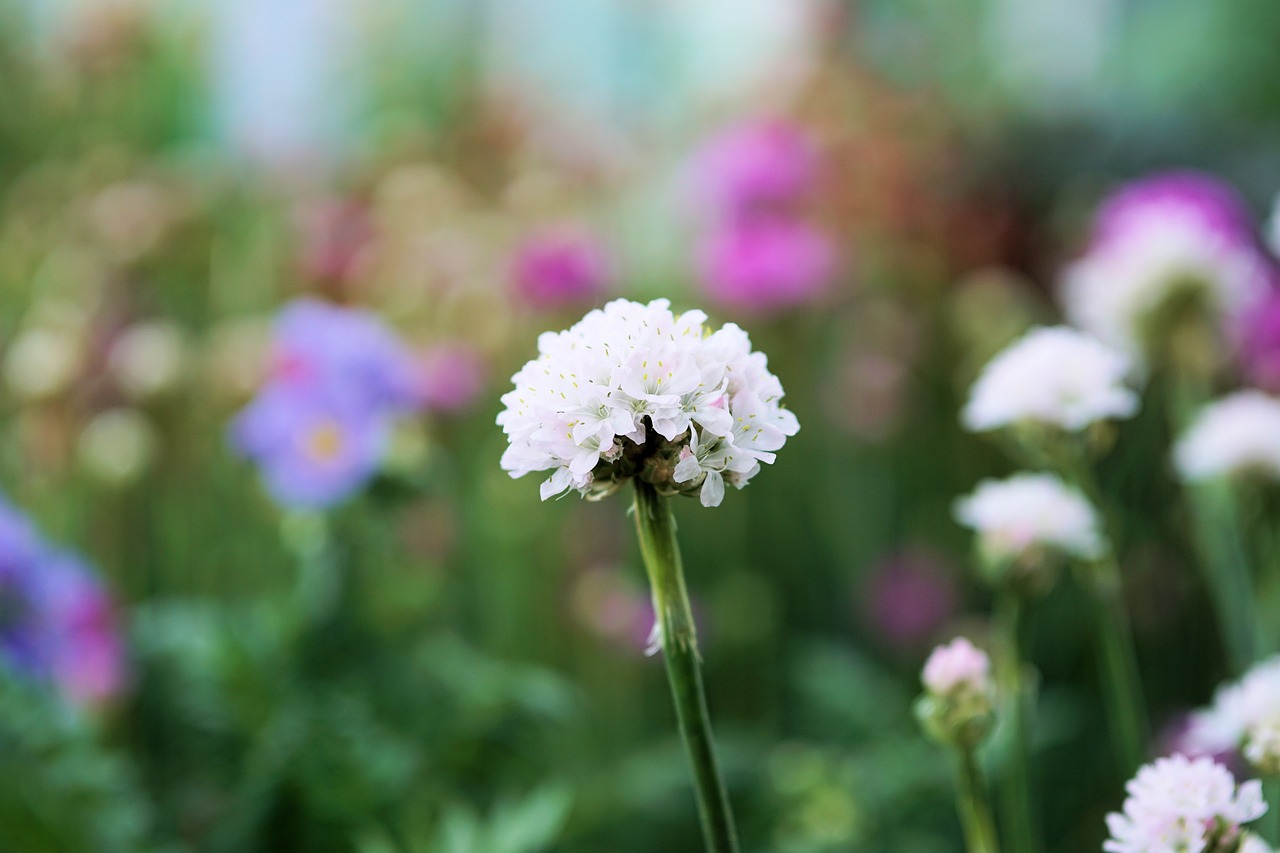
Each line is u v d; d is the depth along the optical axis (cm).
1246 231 57
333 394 41
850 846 43
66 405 48
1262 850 25
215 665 40
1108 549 32
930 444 64
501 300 55
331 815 38
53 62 69
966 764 28
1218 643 55
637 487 24
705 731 24
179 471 52
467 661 42
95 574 48
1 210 67
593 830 47
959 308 60
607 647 52
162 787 44
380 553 42
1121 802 51
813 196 64
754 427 24
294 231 63
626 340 23
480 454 55
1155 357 41
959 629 58
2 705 38
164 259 56
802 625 60
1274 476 36
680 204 67
